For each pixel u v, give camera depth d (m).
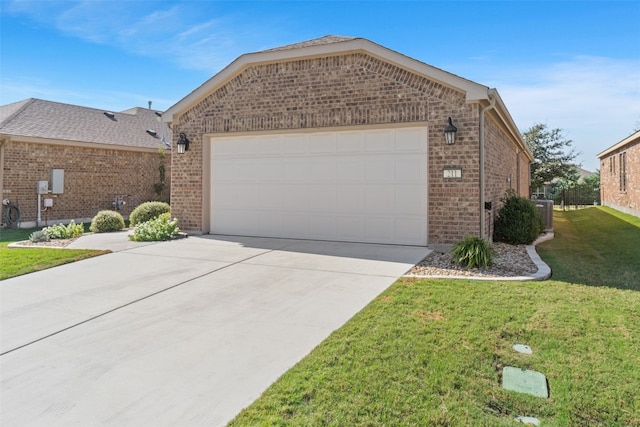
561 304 4.95
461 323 4.31
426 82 8.52
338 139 9.59
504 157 12.13
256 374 3.35
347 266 7.09
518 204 9.95
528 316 4.52
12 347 3.95
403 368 3.36
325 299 5.27
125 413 2.83
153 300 5.35
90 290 5.82
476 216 8.20
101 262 7.60
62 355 3.76
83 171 16.50
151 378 3.32
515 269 6.86
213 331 4.28
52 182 15.37
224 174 10.89
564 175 31.73
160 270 6.93
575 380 3.22
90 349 3.89
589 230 13.52
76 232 10.98
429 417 2.73
